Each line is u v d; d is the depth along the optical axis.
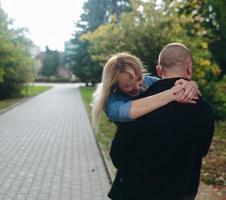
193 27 15.47
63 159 10.19
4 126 17.14
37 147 11.95
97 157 10.49
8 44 32.91
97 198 6.87
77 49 65.56
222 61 16.89
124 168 2.79
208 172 8.44
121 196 2.77
